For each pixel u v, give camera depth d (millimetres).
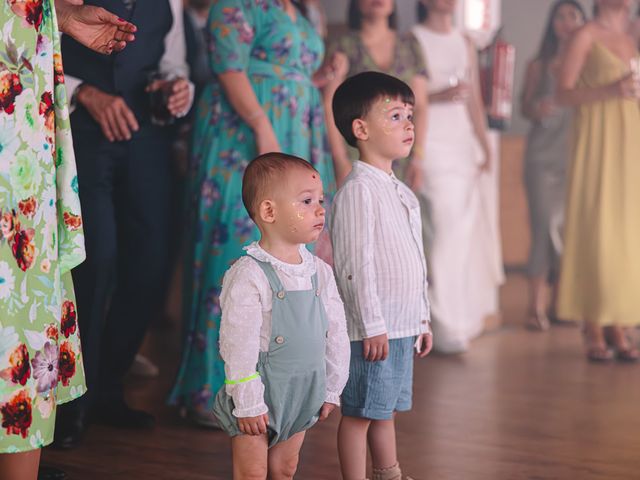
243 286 1991
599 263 4594
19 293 1854
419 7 4836
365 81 2357
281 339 2004
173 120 3074
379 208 2311
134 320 3180
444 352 4688
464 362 4477
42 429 1899
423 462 2795
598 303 4570
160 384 3838
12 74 1856
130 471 2680
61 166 2037
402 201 2361
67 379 2092
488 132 5176
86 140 2953
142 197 3102
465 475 2676
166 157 3180
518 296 6773
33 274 1895
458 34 4879
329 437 3049
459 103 4840
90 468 2703
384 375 2293
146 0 2998
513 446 2994
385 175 2361
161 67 3188
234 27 3113
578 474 2711
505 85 5156
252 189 2084
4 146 1839
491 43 5129
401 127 2336
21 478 1910
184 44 3502
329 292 2111
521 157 7746
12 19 1858
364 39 4500
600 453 2936
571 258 4695
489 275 5371
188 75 3398
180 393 3217
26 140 1884
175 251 4078
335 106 2412
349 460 2340
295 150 3191
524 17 7688
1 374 1815
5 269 1824
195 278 3201
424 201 4715
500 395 3754
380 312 2254
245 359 1962
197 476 2643
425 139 4707
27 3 1883
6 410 1821
